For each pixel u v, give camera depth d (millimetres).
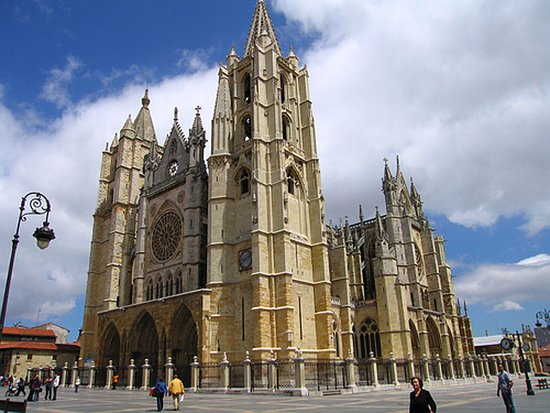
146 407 31234
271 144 63500
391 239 82562
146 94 101250
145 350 66250
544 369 132500
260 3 81562
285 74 73062
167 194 74625
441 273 92000
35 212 23406
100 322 73125
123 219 85125
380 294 73438
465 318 93938
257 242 56719
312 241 64438
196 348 59938
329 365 53031
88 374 72000
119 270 81438
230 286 59062
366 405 29406
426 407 13031
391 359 52875
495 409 26359
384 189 87250
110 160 95750
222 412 26094
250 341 54781
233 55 76062
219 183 64188
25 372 84000
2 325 20438
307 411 25750
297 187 66188
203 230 68250
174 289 67375
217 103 69500
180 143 77062
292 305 55219
